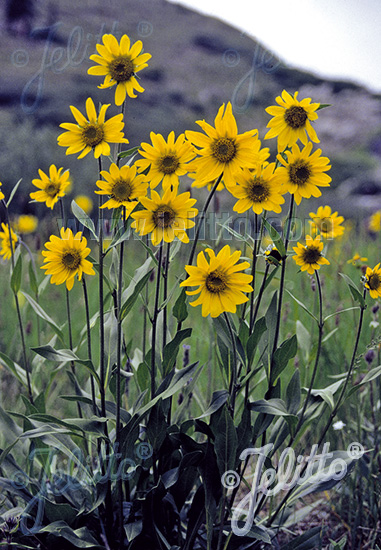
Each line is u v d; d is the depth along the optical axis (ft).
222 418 4.76
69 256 4.68
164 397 4.82
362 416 5.83
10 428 5.16
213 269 4.56
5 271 9.50
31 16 48.57
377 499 5.44
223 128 4.61
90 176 19.92
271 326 5.00
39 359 5.53
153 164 4.65
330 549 5.11
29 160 20.84
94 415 4.92
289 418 4.95
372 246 9.64
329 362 6.01
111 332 5.14
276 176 4.66
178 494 5.00
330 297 7.34
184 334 4.85
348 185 33.86
